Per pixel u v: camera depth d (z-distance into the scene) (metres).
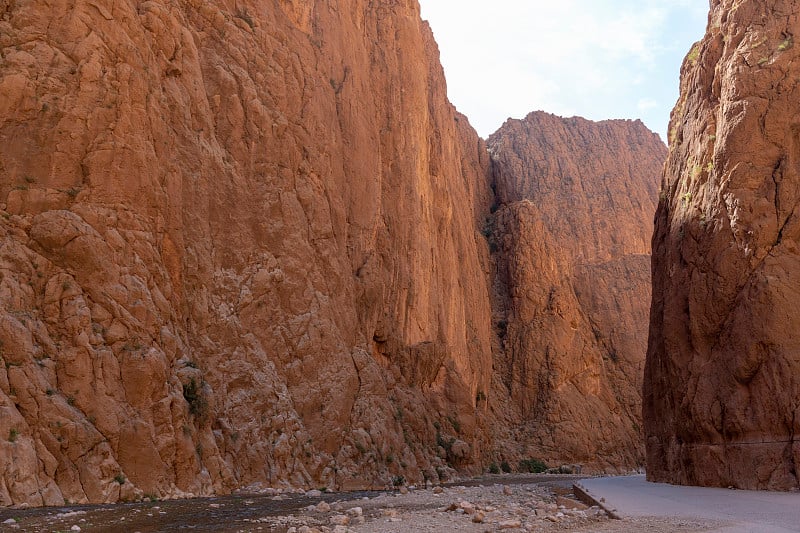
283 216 33.88
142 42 26.38
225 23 34.50
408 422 43.28
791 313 21.11
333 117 43.22
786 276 21.58
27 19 23.41
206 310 28.19
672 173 30.88
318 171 38.12
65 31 23.89
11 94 22.28
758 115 23.61
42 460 17.95
